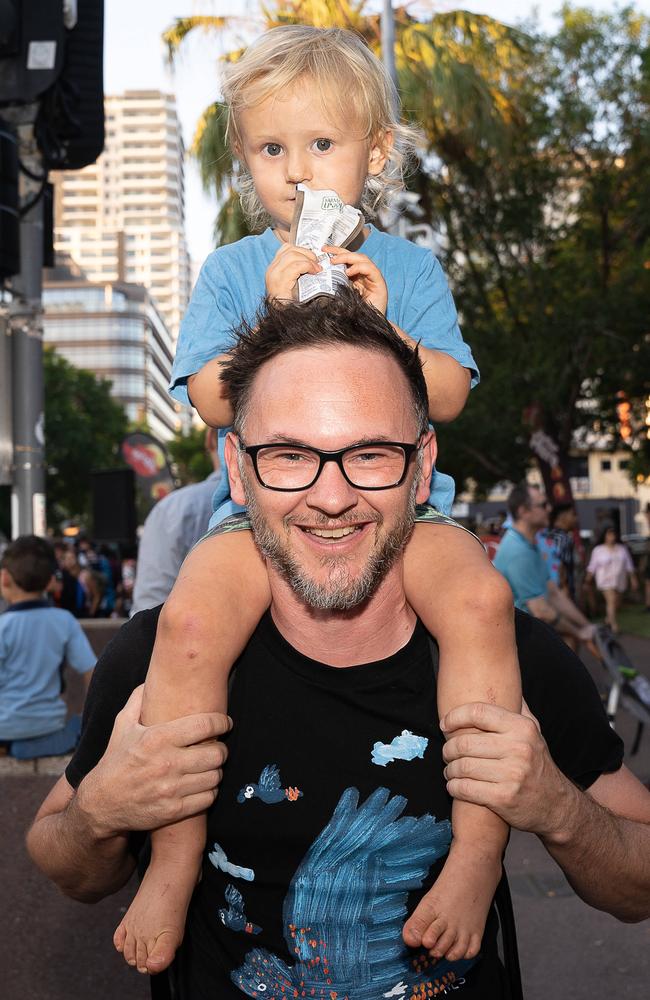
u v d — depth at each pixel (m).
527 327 20.97
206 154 14.48
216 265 2.02
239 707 1.60
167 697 1.54
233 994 1.65
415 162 2.29
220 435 2.02
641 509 55.94
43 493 6.78
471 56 17.84
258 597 1.61
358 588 1.50
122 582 18.42
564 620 7.32
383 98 2.04
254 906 1.62
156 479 17.78
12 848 5.14
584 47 19.73
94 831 1.56
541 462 22.00
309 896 1.59
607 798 1.73
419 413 1.55
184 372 1.92
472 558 1.62
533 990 3.83
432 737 1.58
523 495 7.41
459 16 17.78
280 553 1.51
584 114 19.45
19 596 6.17
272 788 1.58
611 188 20.73
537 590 7.34
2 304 6.55
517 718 1.48
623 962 4.06
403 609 1.62
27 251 6.57
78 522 58.78
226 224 14.87
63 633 6.13
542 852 5.47
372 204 2.25
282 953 1.62
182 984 1.69
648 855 1.68
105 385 56.88
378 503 1.48
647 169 20.52
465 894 1.49
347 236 1.77
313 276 1.63
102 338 159.12
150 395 167.75
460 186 20.53
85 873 1.73
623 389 22.09
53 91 5.95
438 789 1.58
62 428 52.41
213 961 1.67
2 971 3.99
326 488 1.46
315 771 1.57
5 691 6.04
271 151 2.00
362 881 1.59
